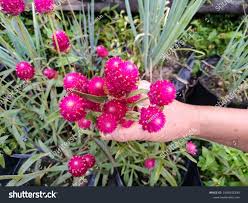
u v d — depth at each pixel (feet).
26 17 1.80
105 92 0.86
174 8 1.35
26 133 1.40
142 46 1.58
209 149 1.45
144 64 1.52
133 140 1.11
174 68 1.64
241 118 1.18
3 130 1.38
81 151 1.35
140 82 1.09
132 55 1.60
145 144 1.29
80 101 0.86
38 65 1.39
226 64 1.57
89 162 1.08
